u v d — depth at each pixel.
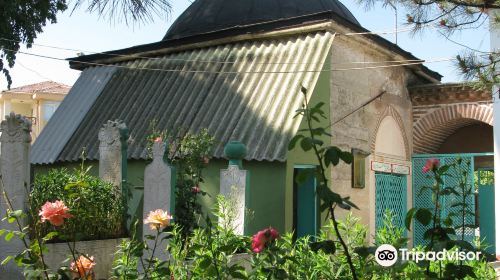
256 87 11.69
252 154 10.30
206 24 14.38
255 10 14.10
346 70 11.98
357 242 4.51
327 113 11.15
